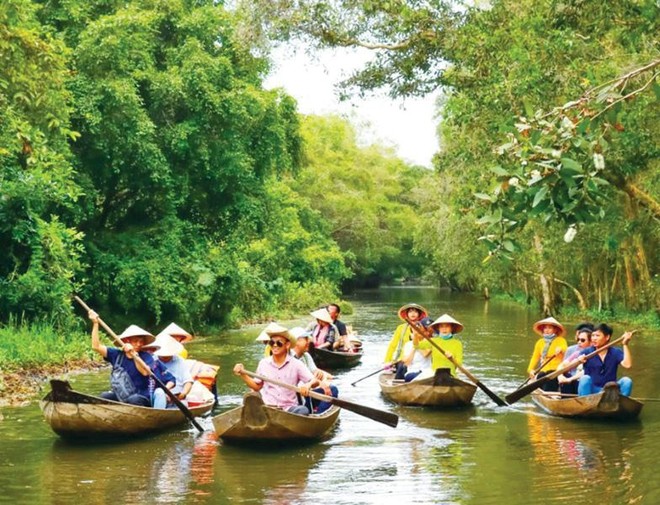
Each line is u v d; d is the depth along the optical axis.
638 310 27.67
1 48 10.74
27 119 12.53
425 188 39.88
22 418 9.48
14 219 14.93
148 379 9.08
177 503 6.20
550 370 11.17
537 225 22.23
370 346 19.47
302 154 23.77
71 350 14.48
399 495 6.43
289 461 7.57
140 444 8.25
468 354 17.11
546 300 31.69
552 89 12.17
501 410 10.51
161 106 18.91
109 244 19.08
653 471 7.15
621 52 12.96
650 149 12.79
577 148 4.84
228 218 21.34
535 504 6.18
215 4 21.31
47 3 18.05
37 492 6.49
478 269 36.19
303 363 9.05
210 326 22.33
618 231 18.56
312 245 42.38
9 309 15.02
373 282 72.62
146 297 18.41
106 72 17.55
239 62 20.78
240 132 20.36
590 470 7.22
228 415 8.11
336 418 9.20
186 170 19.56
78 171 17.95
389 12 16.52
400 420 9.78
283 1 16.64
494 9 14.58
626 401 9.47
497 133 13.87
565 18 11.59
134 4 19.05
